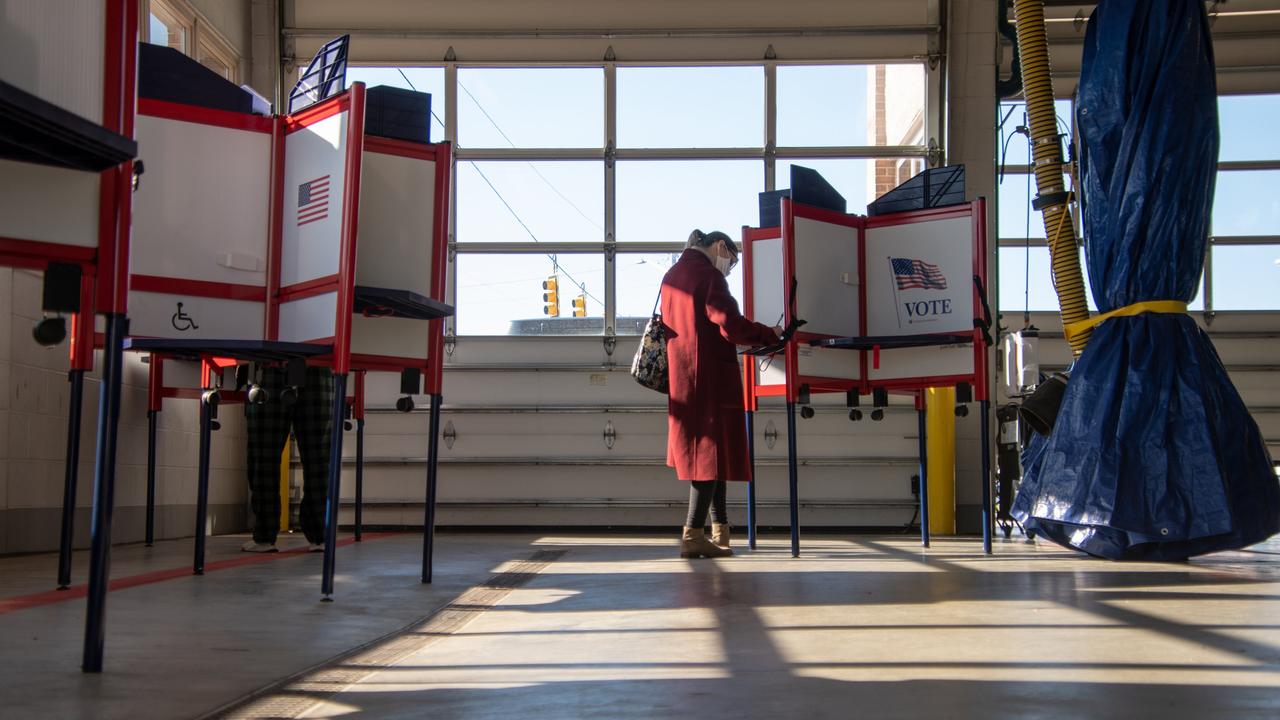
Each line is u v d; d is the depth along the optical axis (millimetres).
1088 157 6020
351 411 7664
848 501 9367
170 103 4031
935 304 6227
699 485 5750
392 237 4223
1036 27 6738
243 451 9359
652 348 5895
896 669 2283
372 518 9453
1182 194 5707
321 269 3910
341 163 3857
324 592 3754
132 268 3951
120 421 7113
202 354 4039
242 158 4125
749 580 4398
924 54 9539
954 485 9086
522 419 9500
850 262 6363
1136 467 5375
